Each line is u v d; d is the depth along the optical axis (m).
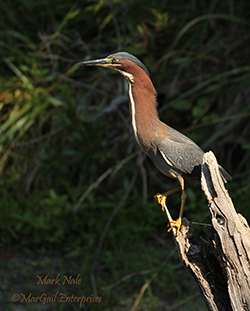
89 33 13.05
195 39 12.05
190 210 10.57
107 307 8.24
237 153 11.82
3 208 11.41
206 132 11.61
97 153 10.88
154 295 8.62
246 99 11.49
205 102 11.02
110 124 11.45
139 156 11.02
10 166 12.63
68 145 12.22
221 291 4.07
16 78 12.16
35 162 11.93
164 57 11.02
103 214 10.86
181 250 4.33
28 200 11.91
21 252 10.46
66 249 10.26
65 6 12.51
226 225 3.84
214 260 4.17
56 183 12.14
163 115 12.12
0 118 12.08
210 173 3.94
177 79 12.24
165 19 10.16
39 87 11.64
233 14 11.27
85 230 10.96
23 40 12.85
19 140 12.47
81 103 11.54
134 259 9.68
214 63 12.11
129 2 10.47
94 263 8.86
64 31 12.66
